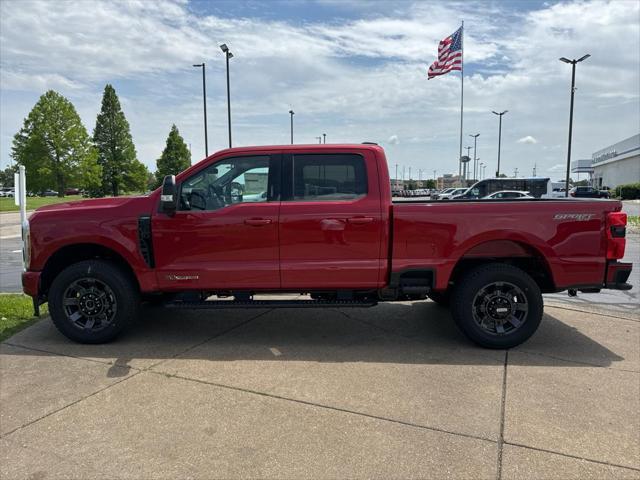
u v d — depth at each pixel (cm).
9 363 453
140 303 562
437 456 302
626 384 405
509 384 405
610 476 283
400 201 519
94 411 360
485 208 479
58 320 499
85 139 6397
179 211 491
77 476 284
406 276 489
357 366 446
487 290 490
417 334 542
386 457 301
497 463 295
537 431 331
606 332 546
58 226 494
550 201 489
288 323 584
